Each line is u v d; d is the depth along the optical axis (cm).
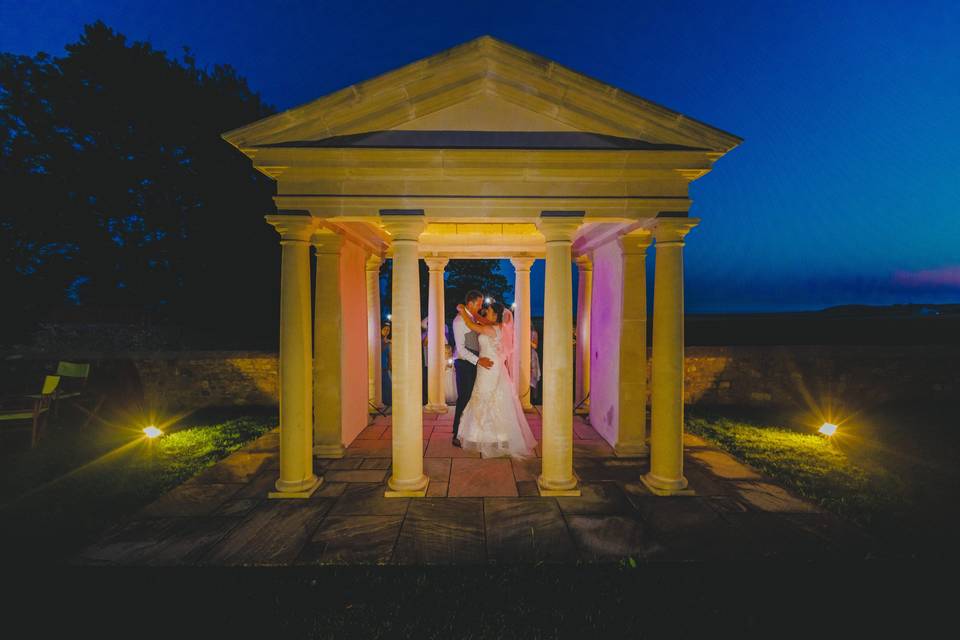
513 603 270
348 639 241
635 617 257
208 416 759
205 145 1264
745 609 263
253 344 1391
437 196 394
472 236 702
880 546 329
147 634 244
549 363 425
